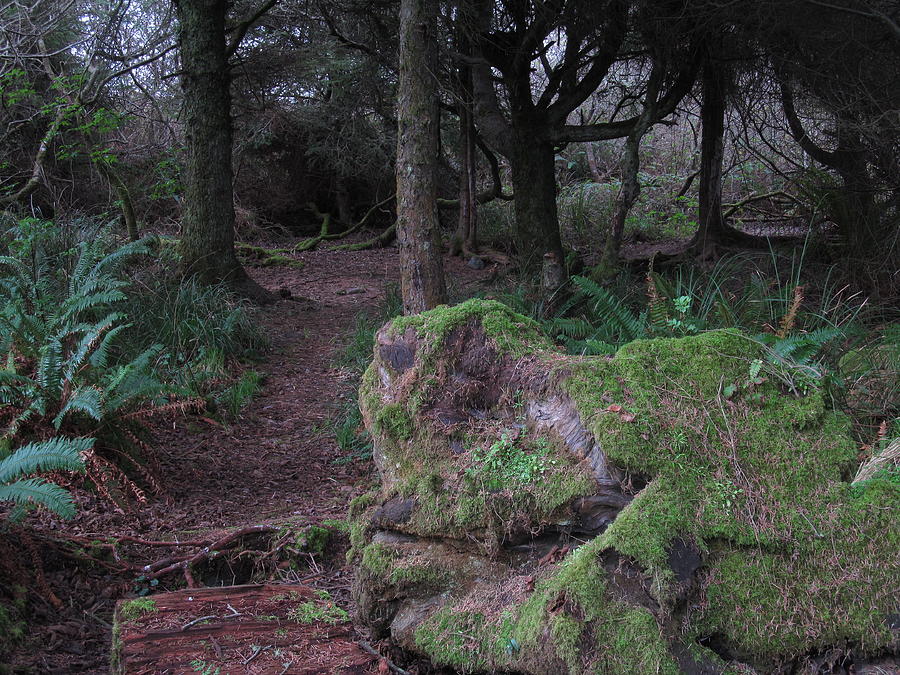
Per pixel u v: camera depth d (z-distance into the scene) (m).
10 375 4.31
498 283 10.32
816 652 2.25
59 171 14.39
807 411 2.60
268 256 15.30
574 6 9.02
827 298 6.07
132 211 11.76
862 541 2.33
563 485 2.61
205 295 8.72
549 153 10.91
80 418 4.62
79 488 4.37
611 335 5.36
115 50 14.16
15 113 13.75
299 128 18.50
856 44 7.75
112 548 3.68
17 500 3.08
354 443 5.94
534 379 2.89
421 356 3.08
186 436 5.91
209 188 10.34
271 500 4.84
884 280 7.48
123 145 15.38
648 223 16.88
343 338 9.16
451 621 2.58
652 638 2.17
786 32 8.59
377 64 14.05
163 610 2.82
